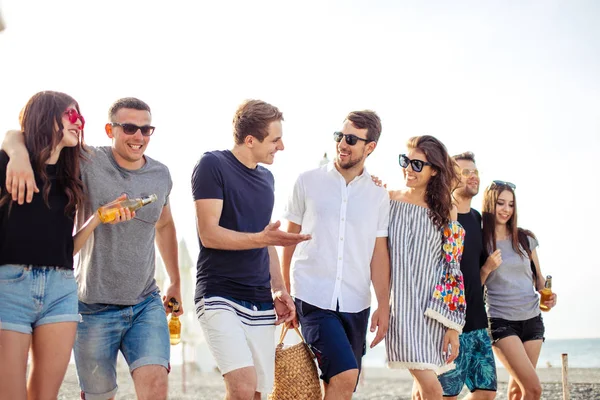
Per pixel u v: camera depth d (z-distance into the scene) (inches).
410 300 206.7
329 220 202.7
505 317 249.8
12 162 146.8
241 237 172.6
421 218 211.0
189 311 587.2
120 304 173.0
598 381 534.6
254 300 184.5
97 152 171.3
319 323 196.4
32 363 151.9
